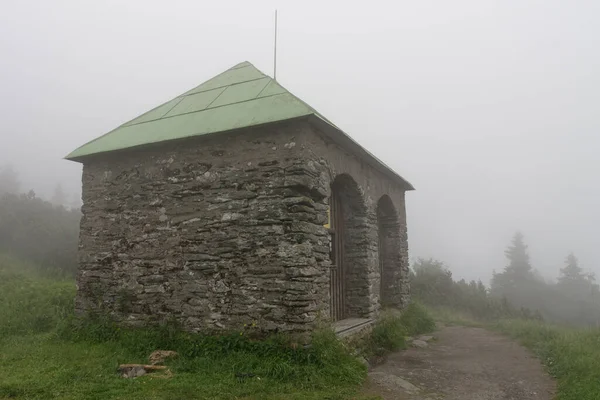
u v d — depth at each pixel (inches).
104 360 252.2
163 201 310.7
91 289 329.7
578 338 355.3
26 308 399.5
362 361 287.3
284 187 269.1
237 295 271.3
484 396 242.1
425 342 400.2
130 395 195.5
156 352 260.7
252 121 280.5
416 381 269.4
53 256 665.0
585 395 224.2
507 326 493.7
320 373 235.3
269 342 250.7
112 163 338.3
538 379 278.5
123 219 325.7
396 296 475.8
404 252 501.4
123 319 311.1
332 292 357.1
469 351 368.5
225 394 201.8
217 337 267.0
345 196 377.1
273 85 328.8
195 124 312.2
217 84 376.5
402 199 510.6
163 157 316.5
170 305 294.7
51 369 234.2
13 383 203.2
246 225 276.2
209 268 283.6
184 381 215.5
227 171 289.4
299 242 259.6
